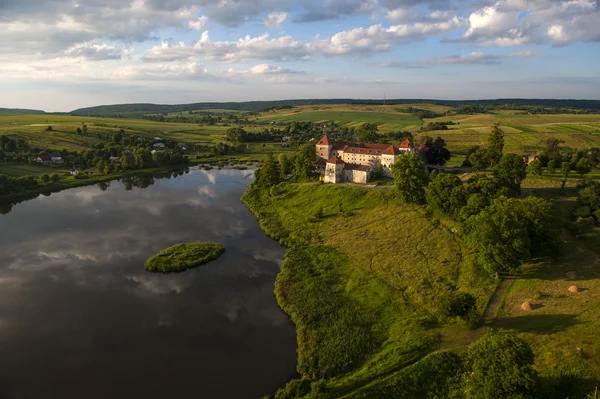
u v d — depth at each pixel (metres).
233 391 60.06
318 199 142.75
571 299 67.38
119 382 62.22
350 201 134.12
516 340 48.69
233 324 77.38
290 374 63.47
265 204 153.75
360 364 62.16
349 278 89.06
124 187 198.75
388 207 123.69
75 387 61.22
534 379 45.78
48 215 148.00
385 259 94.81
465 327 65.31
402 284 83.12
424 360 58.56
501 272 80.75
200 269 101.50
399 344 64.31
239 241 120.25
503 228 75.94
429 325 68.31
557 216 96.81
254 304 84.56
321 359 64.06
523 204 83.94
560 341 57.12
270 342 71.69
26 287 92.62
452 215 106.88
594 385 47.66
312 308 78.69
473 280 79.25
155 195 179.62
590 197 101.12
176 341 72.38
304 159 171.62
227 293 89.25
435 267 86.81
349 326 71.62
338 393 55.31
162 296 88.31
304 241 114.19
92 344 71.81
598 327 57.84
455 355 59.12
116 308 83.75
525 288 74.00
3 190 174.88
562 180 131.25
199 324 77.50
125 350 70.00
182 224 136.50
